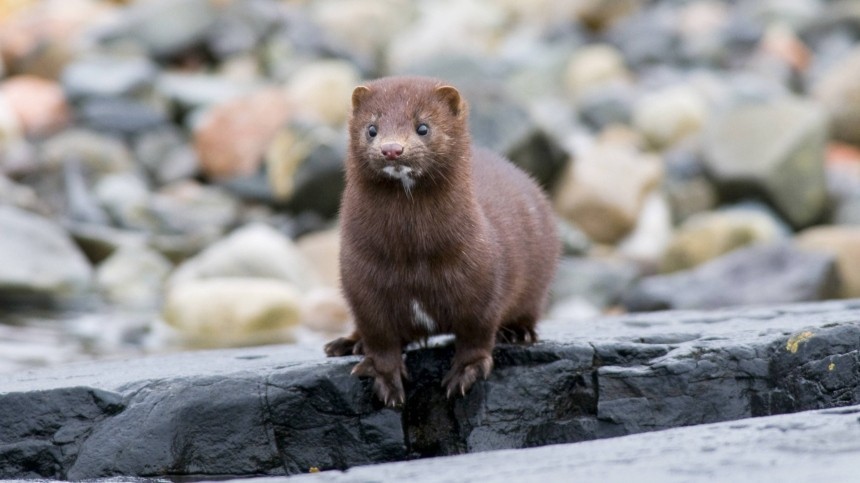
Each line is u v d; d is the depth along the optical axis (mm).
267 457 10648
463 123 10859
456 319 10656
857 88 37625
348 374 10711
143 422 10516
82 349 20562
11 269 24594
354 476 8586
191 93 35625
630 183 31312
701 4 50469
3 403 10492
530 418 10836
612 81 41469
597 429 10750
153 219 30000
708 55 44156
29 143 33500
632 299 24750
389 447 10719
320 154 30969
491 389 10812
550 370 10867
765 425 9195
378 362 10711
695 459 8281
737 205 32344
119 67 35906
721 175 32344
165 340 21891
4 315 23625
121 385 10711
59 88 35938
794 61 44406
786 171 31828
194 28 40000
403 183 10422
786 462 7961
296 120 32562
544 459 8727
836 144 37500
